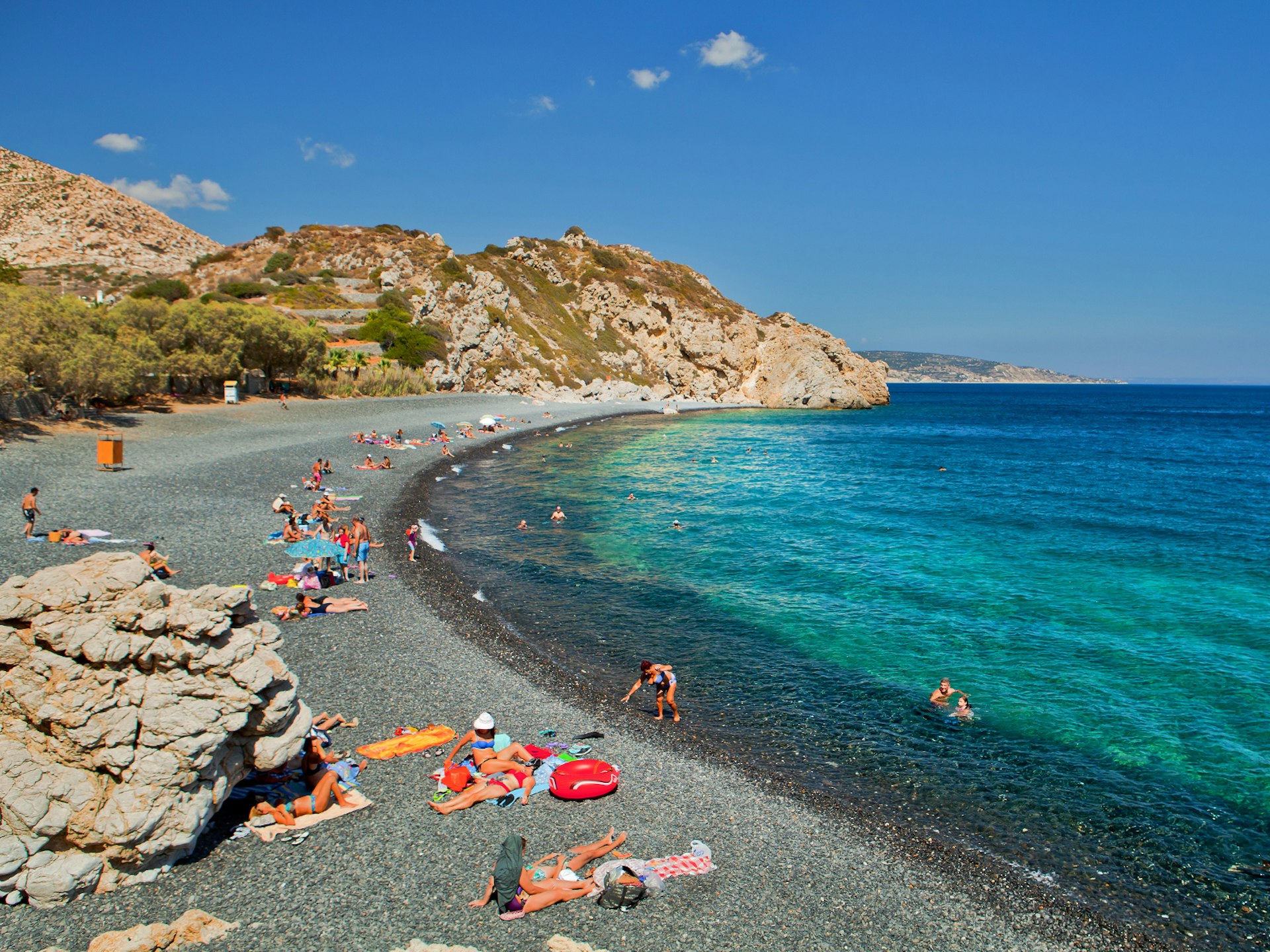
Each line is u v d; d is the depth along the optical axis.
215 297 95.81
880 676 18.69
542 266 141.00
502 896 9.49
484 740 13.38
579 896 10.01
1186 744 15.47
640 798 12.77
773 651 20.20
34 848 9.11
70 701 9.27
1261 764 14.72
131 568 10.05
